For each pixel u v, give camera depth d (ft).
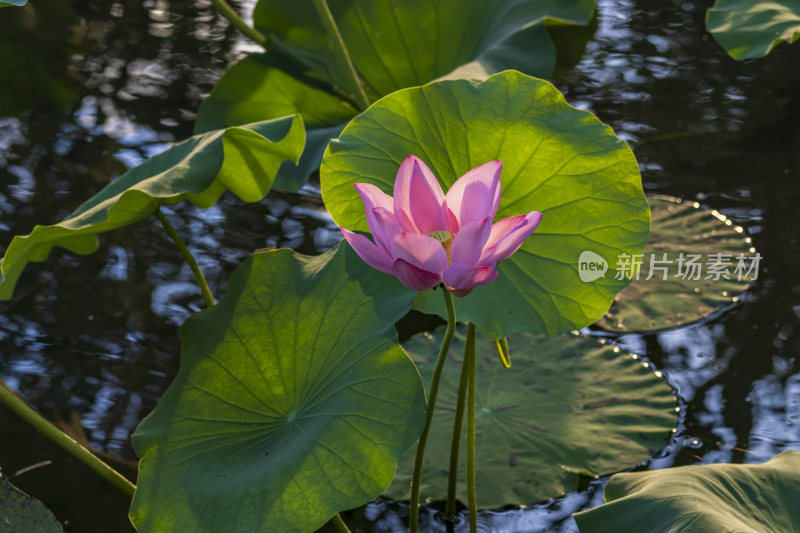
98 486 11.16
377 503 11.05
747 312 12.09
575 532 10.84
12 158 14.49
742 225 12.68
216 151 10.69
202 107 14.19
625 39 18.04
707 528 9.95
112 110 15.94
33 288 12.50
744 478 10.28
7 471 11.23
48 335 12.14
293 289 10.61
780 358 11.78
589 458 11.17
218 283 12.46
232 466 10.27
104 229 10.80
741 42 12.69
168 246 12.98
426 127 10.67
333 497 10.05
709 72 16.58
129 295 12.42
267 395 10.48
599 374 11.68
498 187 9.95
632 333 12.03
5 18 18.97
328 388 10.36
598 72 16.71
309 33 15.16
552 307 10.55
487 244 10.02
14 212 13.03
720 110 15.29
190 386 10.50
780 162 13.87
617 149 10.49
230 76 14.40
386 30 14.99
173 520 10.15
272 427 10.40
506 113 10.61
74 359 11.96
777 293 12.18
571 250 10.57
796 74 16.34
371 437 10.14
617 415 11.41
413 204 9.98
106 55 17.88
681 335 11.99
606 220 10.53
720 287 12.26
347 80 12.88
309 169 12.62
